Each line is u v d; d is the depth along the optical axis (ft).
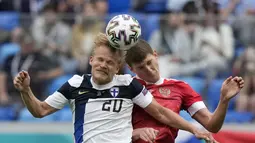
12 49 85.51
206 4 98.48
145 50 47.96
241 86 44.34
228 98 44.45
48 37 85.92
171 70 86.43
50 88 84.89
